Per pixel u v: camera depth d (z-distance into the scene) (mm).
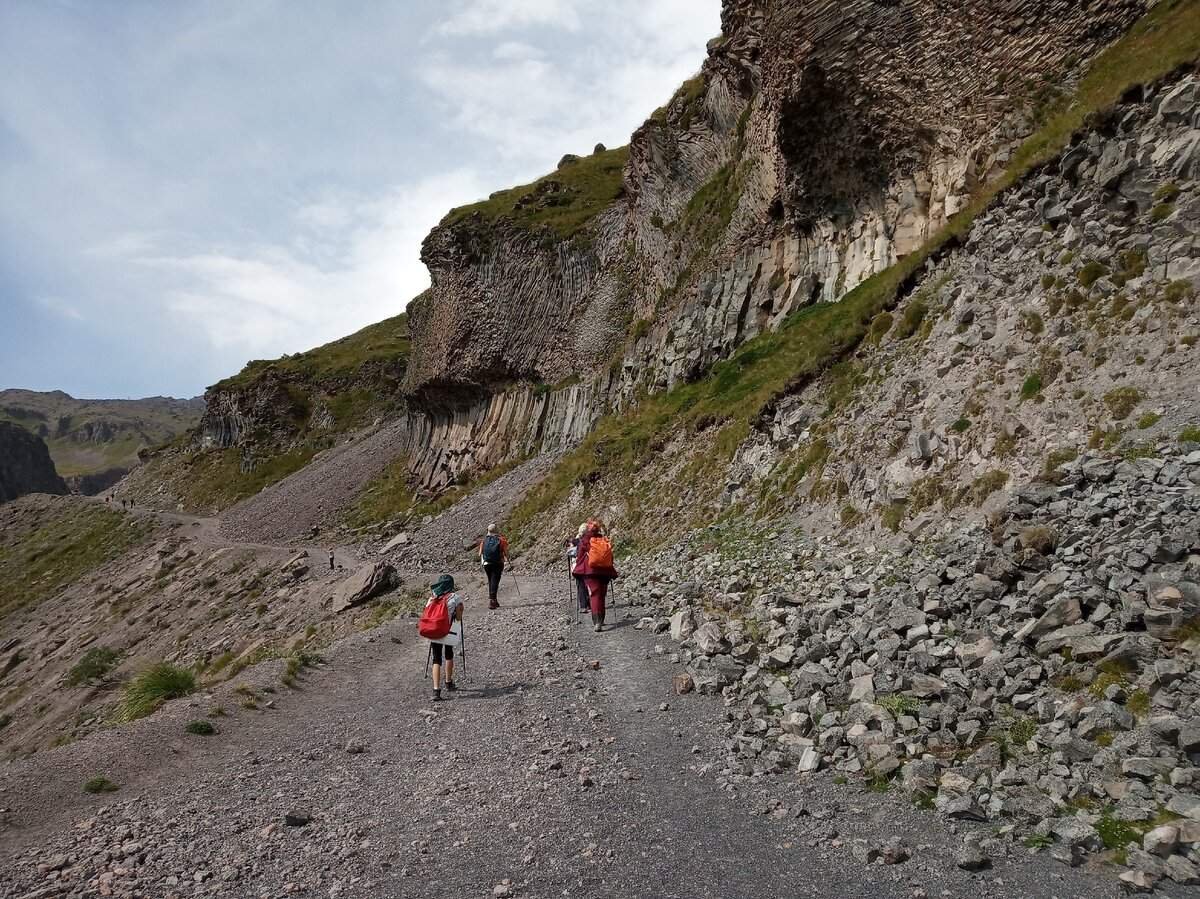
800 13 25953
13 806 8133
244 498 116812
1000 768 6574
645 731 9000
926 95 23344
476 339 65688
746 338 32500
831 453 17156
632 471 30516
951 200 21781
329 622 32062
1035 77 20406
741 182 38062
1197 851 4957
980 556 9641
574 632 14852
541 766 8039
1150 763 5832
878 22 24203
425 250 74500
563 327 59906
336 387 131375
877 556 12562
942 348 15477
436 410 75938
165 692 13984
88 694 41344
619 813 6805
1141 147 12758
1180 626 6789
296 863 6336
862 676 8734
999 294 14688
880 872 5473
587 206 67188
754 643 11109
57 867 6492
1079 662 7277
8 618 80500
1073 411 11297
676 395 34594
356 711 11578
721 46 39969
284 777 8734
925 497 12914
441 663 11719
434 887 5715
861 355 19016
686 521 22672
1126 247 12328
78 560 93562
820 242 29703
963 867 5395
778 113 28266
